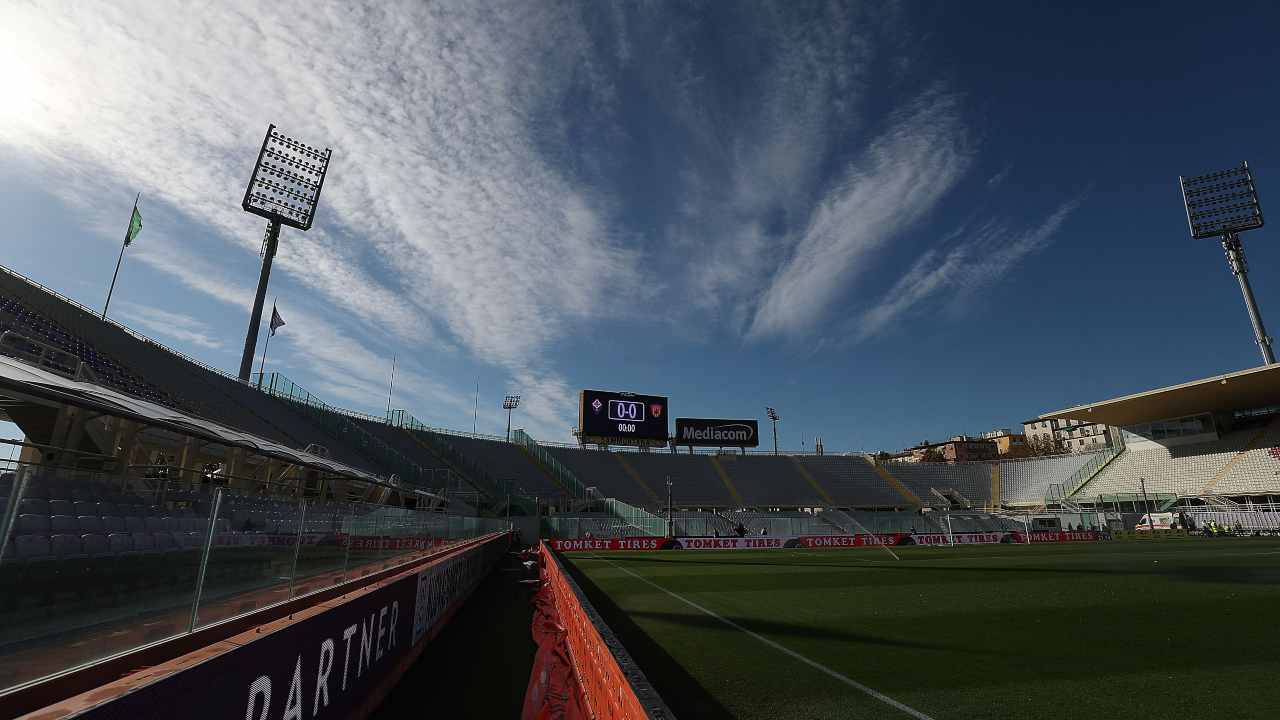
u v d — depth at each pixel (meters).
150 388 22.42
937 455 105.50
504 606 12.10
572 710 4.72
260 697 3.18
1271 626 8.55
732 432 58.41
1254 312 46.50
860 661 7.01
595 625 4.06
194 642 3.42
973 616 9.97
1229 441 44.28
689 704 5.48
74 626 2.70
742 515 49.56
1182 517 40.34
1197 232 49.59
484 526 23.55
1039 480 57.16
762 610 11.09
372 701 5.34
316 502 5.83
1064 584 14.06
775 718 5.09
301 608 4.87
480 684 6.25
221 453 16.52
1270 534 35.66
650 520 38.75
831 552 30.48
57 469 3.00
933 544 37.25
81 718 1.92
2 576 2.39
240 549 4.24
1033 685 5.88
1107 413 48.44
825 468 63.62
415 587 7.26
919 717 5.05
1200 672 6.22
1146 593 12.11
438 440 47.50
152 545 3.25
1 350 13.80
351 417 40.97
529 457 53.66
